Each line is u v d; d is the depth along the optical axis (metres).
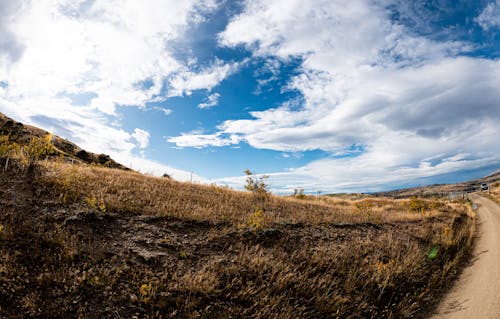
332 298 6.34
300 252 8.20
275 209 13.57
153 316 4.73
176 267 6.25
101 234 6.80
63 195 8.30
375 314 6.45
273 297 5.77
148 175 16.19
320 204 18.72
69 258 5.55
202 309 5.22
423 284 8.47
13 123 36.06
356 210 16.94
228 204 12.10
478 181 180.25
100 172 13.20
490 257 11.93
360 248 9.63
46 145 10.57
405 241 11.77
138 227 7.63
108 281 5.20
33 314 4.23
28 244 5.65
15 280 4.70
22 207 7.08
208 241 7.79
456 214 24.27
